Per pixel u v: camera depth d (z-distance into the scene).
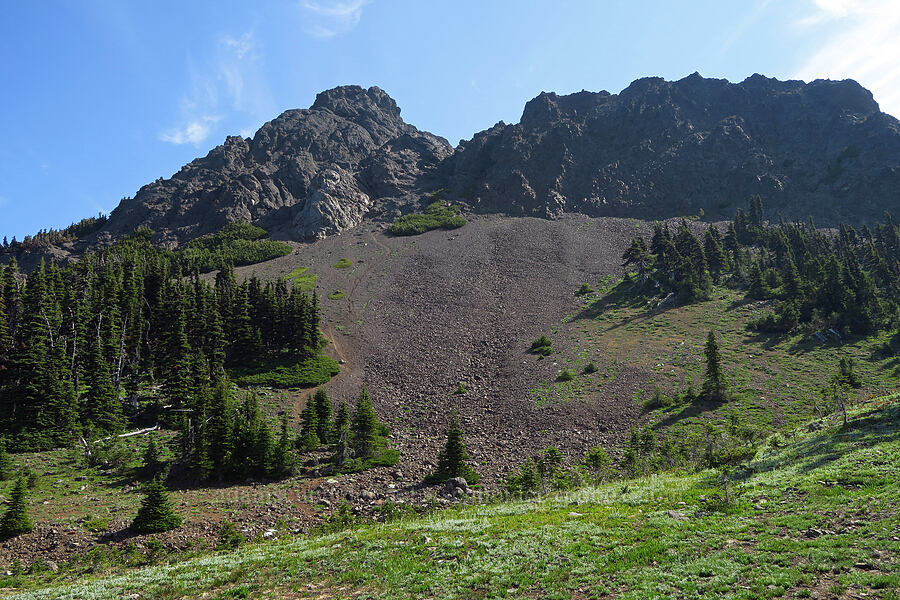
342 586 22.48
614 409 70.81
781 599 15.30
